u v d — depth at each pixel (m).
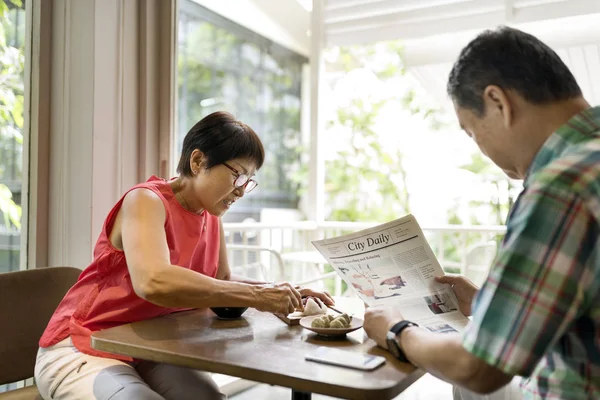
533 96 0.88
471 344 0.83
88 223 2.08
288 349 1.11
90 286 1.47
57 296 1.70
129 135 2.21
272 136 5.14
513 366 0.79
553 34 3.22
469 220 4.81
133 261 1.26
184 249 1.51
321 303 1.45
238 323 1.34
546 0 2.73
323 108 3.29
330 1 3.24
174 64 2.31
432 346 0.92
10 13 2.12
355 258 1.29
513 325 0.79
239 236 4.30
